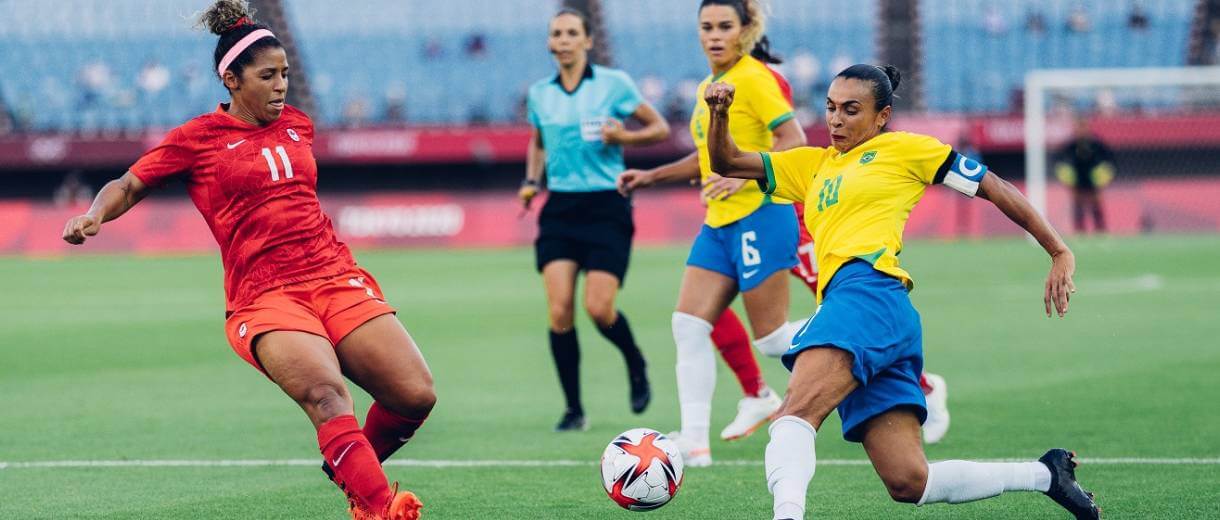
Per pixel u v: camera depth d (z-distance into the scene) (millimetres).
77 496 20469
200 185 16766
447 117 113125
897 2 116250
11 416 28984
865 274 15805
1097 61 113000
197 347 42844
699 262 23172
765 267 22562
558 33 27812
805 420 15070
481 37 118062
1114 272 65188
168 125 112625
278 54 16766
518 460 23453
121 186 16422
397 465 22984
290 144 17047
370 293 17203
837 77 16547
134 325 49688
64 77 115625
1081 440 24469
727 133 16969
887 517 18516
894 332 15547
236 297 16828
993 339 41750
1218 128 96000
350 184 107125
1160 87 107375
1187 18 114312
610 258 27094
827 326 15453
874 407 15688
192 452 24453
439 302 56875
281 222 16672
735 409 30016
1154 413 27406
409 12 120438
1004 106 111312
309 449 24797
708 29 22641
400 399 16812
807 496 19938
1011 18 116000
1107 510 18594
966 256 78062
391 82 115812
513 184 106250
